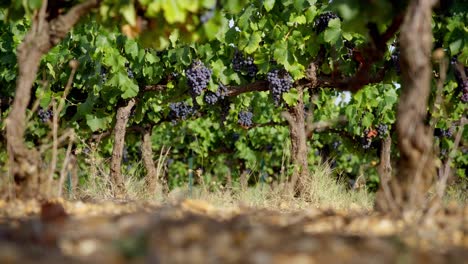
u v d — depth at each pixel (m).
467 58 6.63
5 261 2.41
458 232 3.28
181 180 14.65
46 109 8.55
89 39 8.55
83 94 9.42
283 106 8.56
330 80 8.32
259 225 3.27
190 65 8.39
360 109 9.99
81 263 2.44
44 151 4.86
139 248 2.62
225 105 9.57
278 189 7.63
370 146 11.16
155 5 4.26
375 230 3.37
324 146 13.61
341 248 2.78
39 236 2.96
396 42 7.03
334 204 7.09
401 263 2.56
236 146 14.24
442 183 4.17
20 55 4.42
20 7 4.75
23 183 4.43
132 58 8.64
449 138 10.11
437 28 6.86
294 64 8.01
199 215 3.70
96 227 3.16
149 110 10.65
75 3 4.54
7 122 4.38
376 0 4.09
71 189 6.95
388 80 7.74
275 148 14.27
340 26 7.55
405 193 3.93
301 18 7.87
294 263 2.50
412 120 3.85
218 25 4.61
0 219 3.74
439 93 4.39
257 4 7.96
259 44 8.44
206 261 2.49
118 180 8.06
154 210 4.05
